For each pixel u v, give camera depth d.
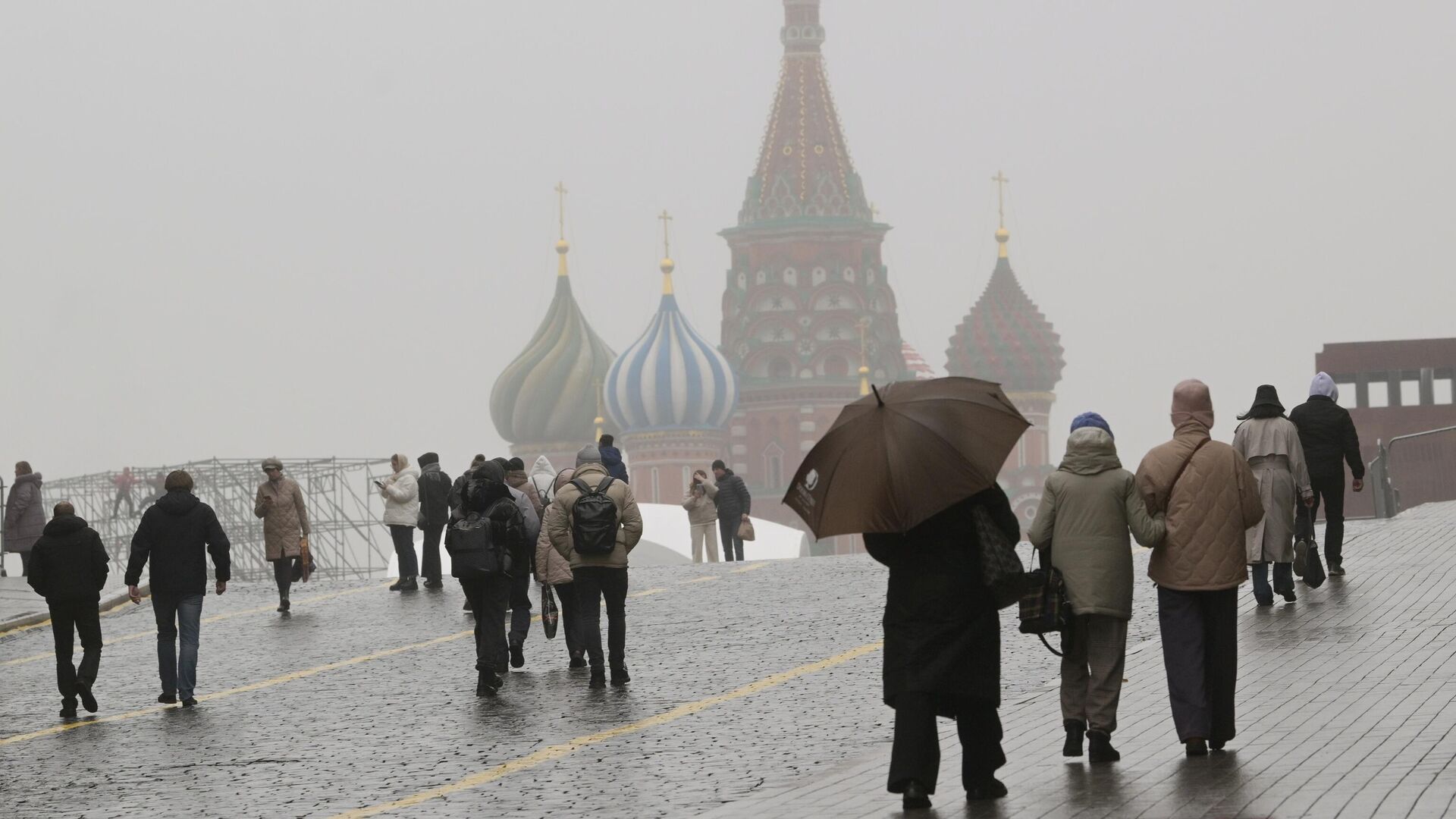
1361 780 12.68
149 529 22.59
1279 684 17.92
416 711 20.95
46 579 22.02
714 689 21.38
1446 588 24.41
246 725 20.72
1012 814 12.42
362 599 32.91
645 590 32.12
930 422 12.84
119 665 26.53
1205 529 14.55
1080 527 14.61
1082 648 14.80
